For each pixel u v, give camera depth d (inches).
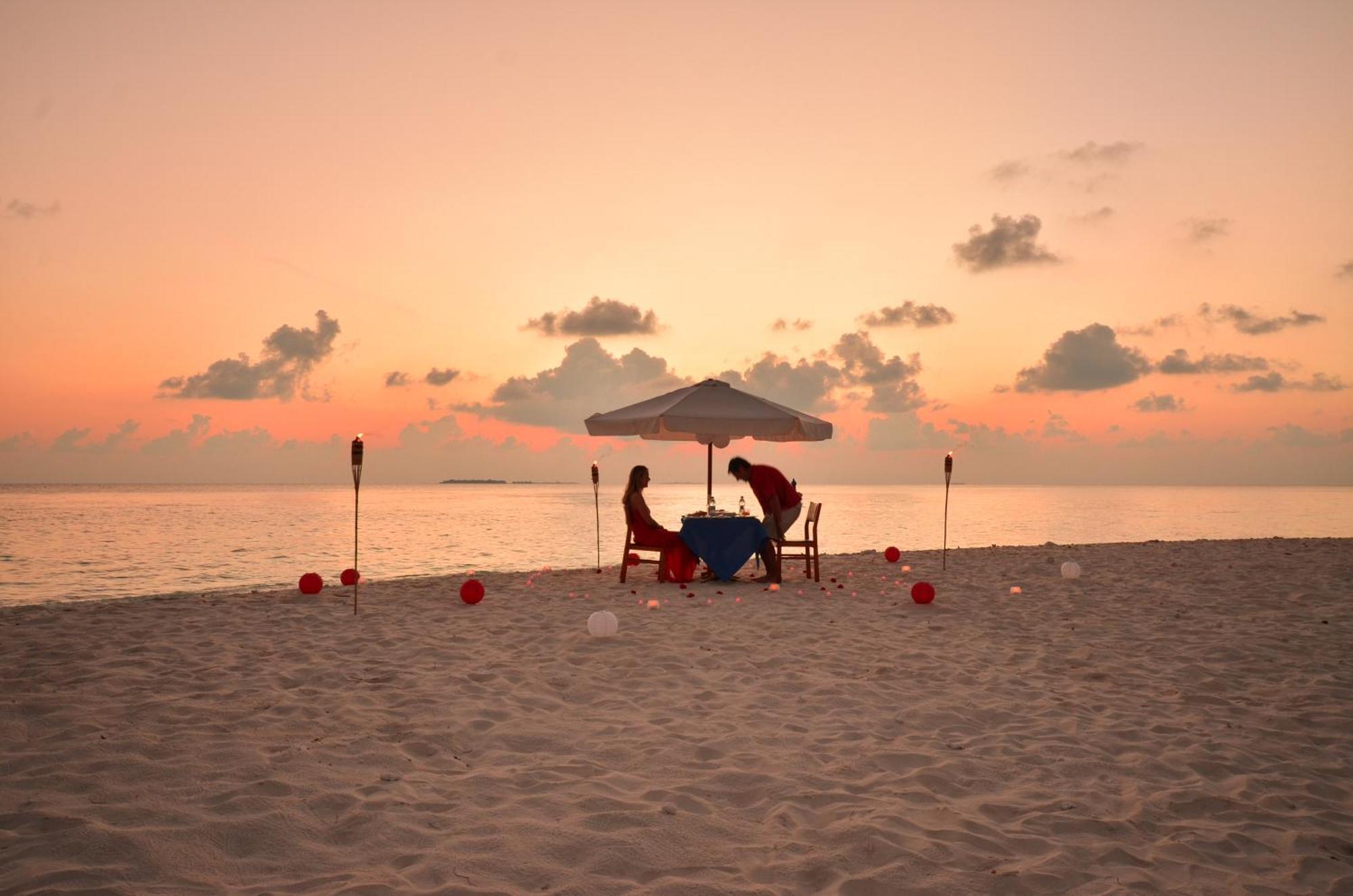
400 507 2851.9
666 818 122.6
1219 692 200.8
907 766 148.6
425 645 248.7
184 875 101.9
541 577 428.8
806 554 401.1
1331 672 219.3
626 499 402.3
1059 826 123.0
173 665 217.8
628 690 198.8
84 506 2667.3
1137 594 351.9
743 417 373.7
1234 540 615.2
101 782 132.3
